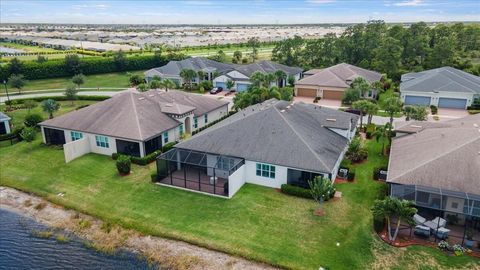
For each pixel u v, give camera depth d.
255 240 27.92
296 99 79.44
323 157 35.16
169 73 96.56
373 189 35.44
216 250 27.11
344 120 44.31
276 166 35.03
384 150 44.50
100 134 44.25
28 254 27.98
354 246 26.94
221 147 37.97
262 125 39.50
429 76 74.56
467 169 29.28
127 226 30.39
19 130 52.31
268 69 94.81
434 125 42.66
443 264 24.84
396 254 25.97
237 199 33.66
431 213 29.34
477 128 35.69
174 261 26.31
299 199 33.47
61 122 48.03
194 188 35.72
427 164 30.64
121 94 52.09
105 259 27.11
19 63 99.31
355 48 119.69
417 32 134.62
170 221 30.78
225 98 82.12
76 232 30.34
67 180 38.62
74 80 90.00
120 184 37.28
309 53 122.75
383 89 84.31
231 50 179.75
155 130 45.06
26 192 36.84
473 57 125.56
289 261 25.67
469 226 28.44
